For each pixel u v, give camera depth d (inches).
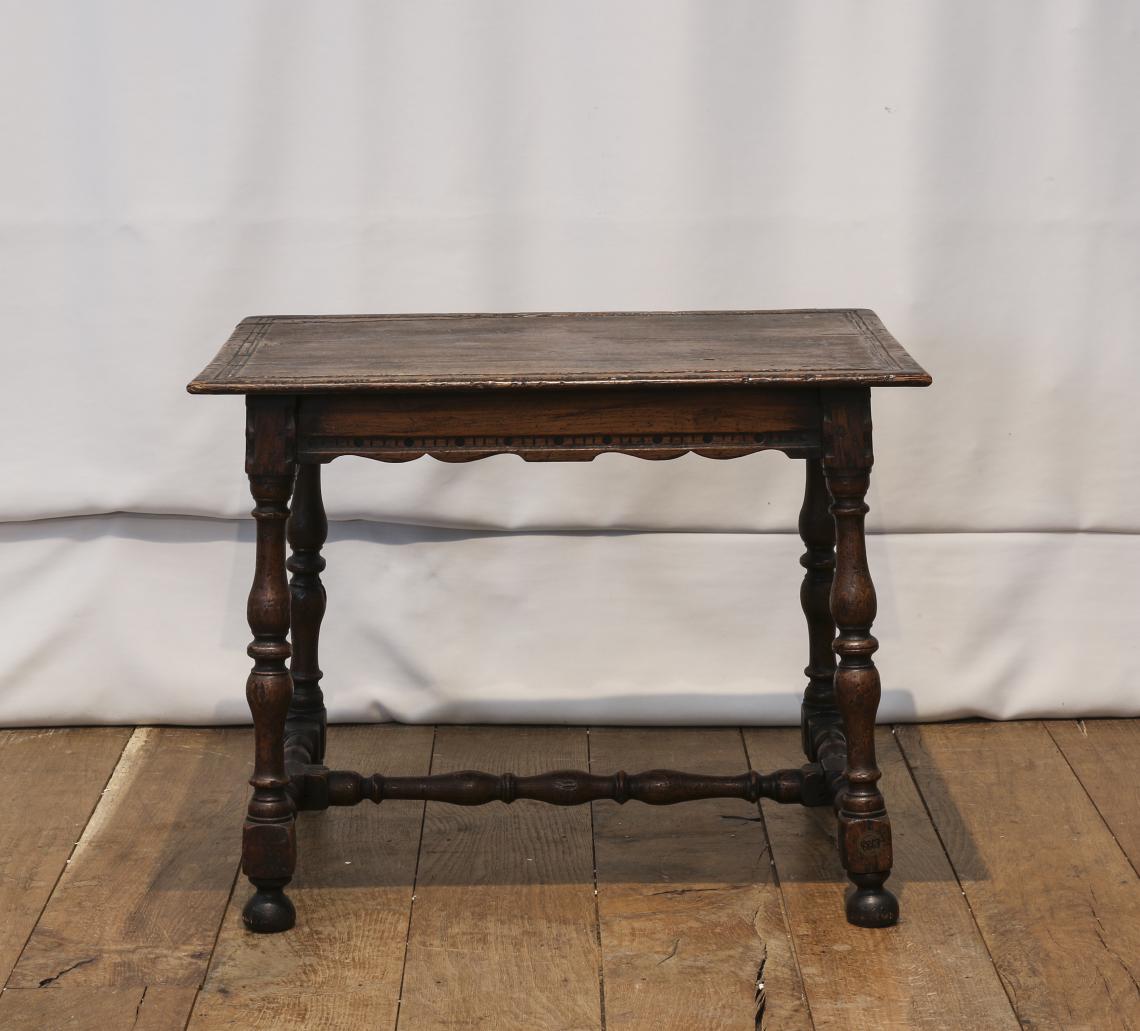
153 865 98.4
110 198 110.3
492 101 109.3
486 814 105.5
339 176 110.5
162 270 111.3
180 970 86.8
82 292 111.7
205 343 112.6
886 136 110.0
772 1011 82.4
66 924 91.5
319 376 84.1
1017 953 87.8
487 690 119.4
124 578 117.3
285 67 108.6
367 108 109.3
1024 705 119.2
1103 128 109.9
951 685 119.0
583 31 108.3
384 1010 82.9
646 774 97.1
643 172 110.7
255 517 86.9
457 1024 81.6
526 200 111.3
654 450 86.3
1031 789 108.3
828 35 108.5
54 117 109.0
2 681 117.6
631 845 101.0
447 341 93.4
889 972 86.0
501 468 115.0
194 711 118.5
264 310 112.4
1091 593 118.0
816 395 85.7
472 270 112.2
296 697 106.5
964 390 114.3
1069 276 112.3
